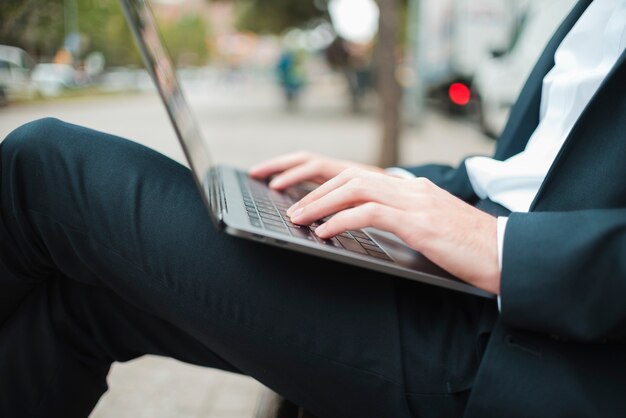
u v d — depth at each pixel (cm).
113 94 1995
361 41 2134
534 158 113
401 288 90
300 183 148
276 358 86
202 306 85
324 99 2639
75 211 86
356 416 87
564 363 78
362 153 878
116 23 521
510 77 755
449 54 1235
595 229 76
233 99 2489
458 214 83
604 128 84
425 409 84
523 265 76
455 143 895
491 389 78
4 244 88
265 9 2141
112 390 205
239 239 84
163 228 84
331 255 74
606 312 75
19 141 87
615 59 102
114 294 96
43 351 95
